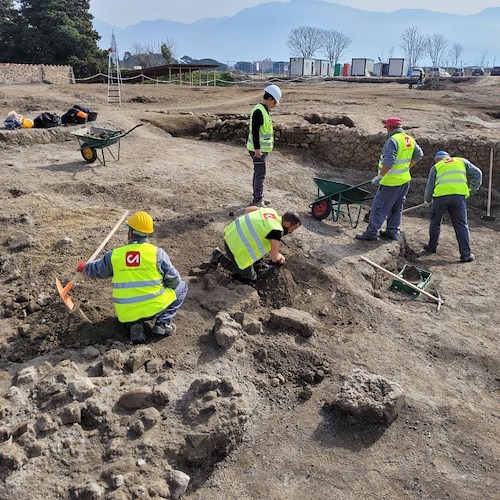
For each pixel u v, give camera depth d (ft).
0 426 12.71
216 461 13.51
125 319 16.10
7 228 22.56
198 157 38.01
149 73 127.13
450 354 18.24
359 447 14.10
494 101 82.99
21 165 32.68
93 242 21.57
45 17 138.31
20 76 93.40
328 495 12.68
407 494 12.78
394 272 25.46
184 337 16.76
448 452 14.03
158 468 12.37
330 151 42.16
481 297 23.76
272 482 13.02
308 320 18.12
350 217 28.43
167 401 13.99
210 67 127.44
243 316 17.80
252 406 14.98
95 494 11.25
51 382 14.12
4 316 17.33
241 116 47.70
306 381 16.30
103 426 13.12
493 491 12.90
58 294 18.33
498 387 16.97
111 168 32.91
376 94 89.66
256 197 27.55
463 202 27.22
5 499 11.11
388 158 24.58
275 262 20.29
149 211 25.89
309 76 169.99
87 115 42.91
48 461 12.07
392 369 17.10
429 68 216.33
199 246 22.57
